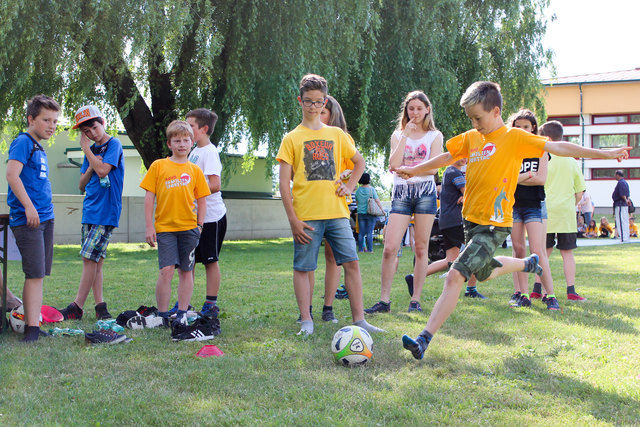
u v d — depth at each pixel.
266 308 5.07
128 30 10.76
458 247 5.93
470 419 2.37
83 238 4.59
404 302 5.40
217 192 4.80
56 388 2.74
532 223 5.06
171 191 4.25
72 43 10.55
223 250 13.44
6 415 2.38
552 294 5.09
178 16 10.65
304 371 3.05
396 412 2.43
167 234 4.30
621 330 4.04
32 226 3.73
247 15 12.18
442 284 6.73
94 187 4.60
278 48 12.09
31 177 3.90
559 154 3.29
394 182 5.01
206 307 4.79
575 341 3.68
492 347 3.54
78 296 4.59
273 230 20.80
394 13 14.37
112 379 2.88
